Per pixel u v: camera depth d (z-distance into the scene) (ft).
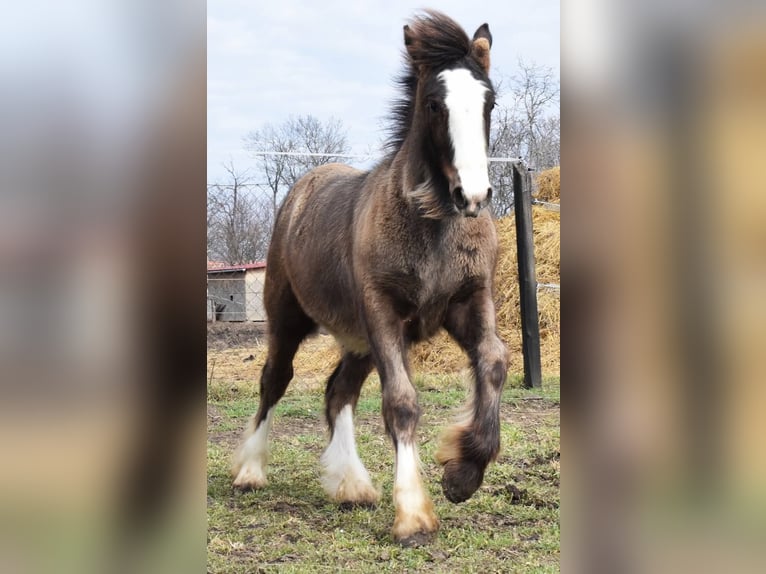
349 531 12.84
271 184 41.34
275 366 17.10
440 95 11.53
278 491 15.56
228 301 42.34
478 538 12.04
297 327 17.26
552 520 12.93
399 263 12.74
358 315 13.76
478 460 12.19
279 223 17.62
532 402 23.09
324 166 17.98
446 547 11.76
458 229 12.68
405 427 12.50
